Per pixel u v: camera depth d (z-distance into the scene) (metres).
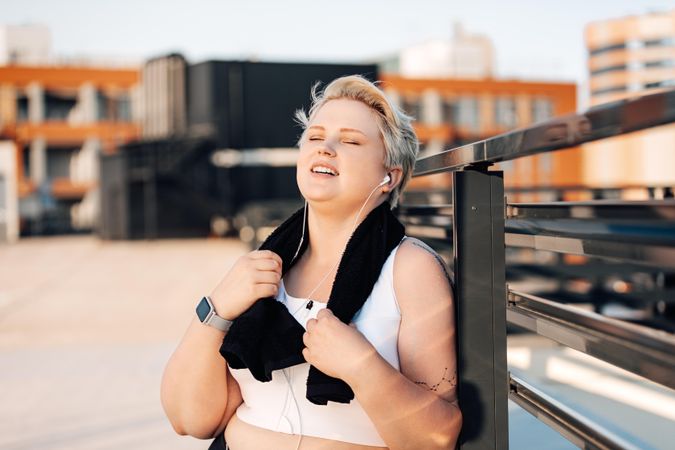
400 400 1.07
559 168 20.22
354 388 1.08
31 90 30.73
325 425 1.20
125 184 23.94
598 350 0.88
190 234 24.39
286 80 22.94
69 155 32.19
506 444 1.20
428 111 30.30
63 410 3.83
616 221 0.81
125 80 29.11
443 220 1.98
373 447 1.20
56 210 32.47
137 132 29.83
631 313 5.14
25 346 5.98
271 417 1.24
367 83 1.28
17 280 12.38
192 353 1.27
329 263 1.31
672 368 0.73
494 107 30.34
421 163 1.47
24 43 42.00
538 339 4.71
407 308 1.20
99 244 23.39
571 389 3.21
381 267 1.22
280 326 1.18
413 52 50.09
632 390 3.15
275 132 23.11
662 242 0.71
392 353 1.19
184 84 24.53
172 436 3.32
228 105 23.28
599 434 0.92
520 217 1.15
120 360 5.26
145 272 13.51
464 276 1.20
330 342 1.08
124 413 3.75
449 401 1.18
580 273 5.14
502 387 1.20
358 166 1.25
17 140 29.75
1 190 26.89
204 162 24.14
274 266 1.21
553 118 0.82
